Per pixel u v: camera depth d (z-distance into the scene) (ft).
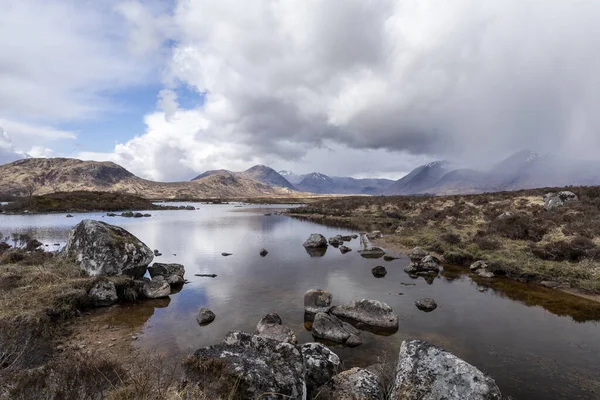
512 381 27.86
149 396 15.51
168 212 274.98
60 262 51.55
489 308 46.85
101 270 50.47
